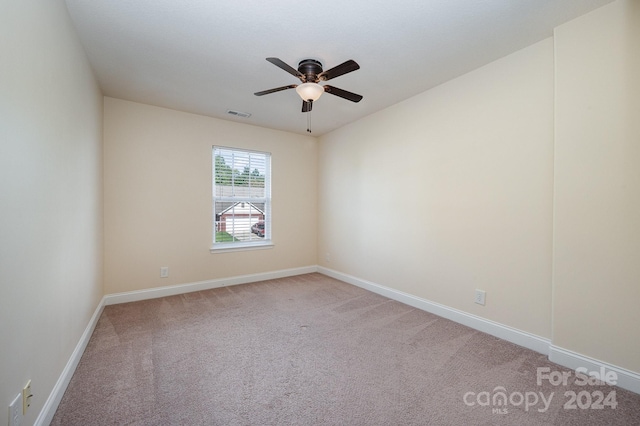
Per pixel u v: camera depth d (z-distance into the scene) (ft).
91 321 8.11
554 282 6.65
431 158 9.86
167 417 4.91
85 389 5.64
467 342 7.74
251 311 10.04
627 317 5.67
